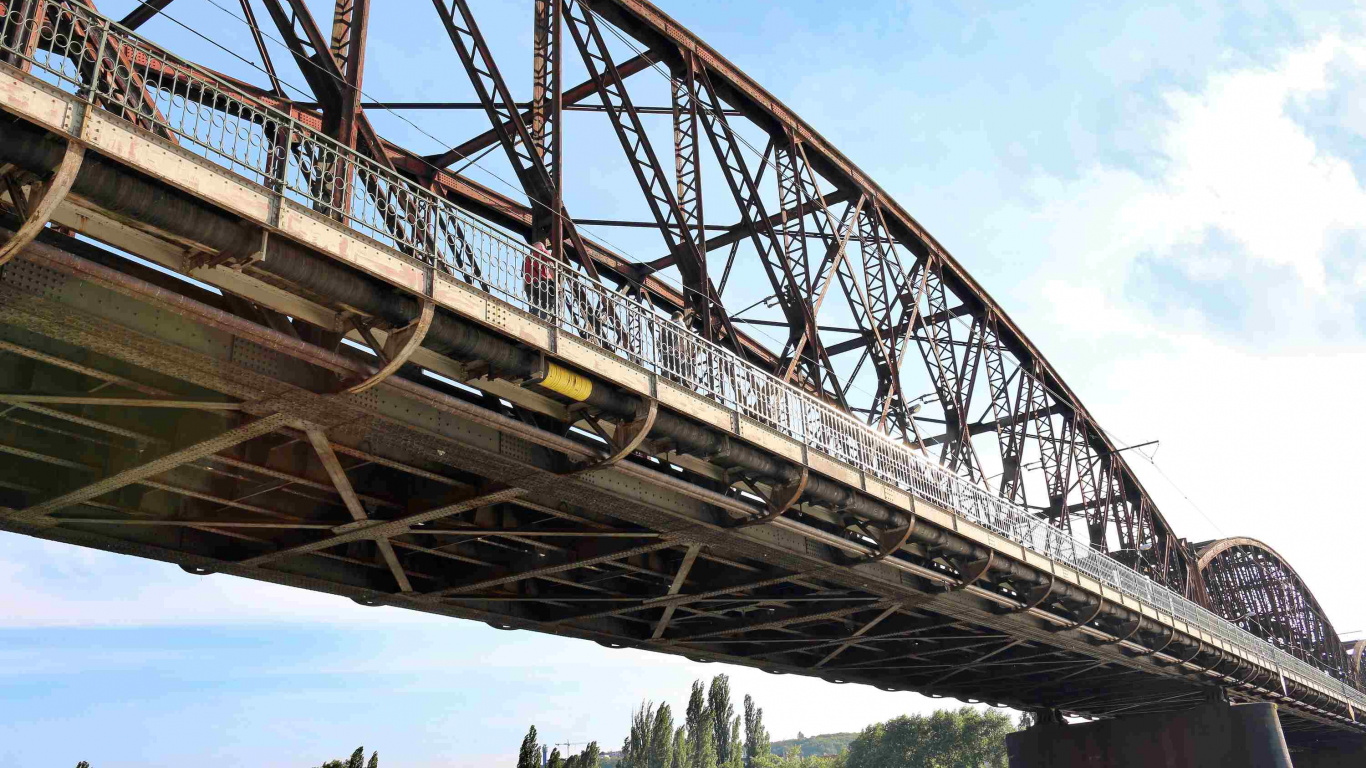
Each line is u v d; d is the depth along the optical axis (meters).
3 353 14.80
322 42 18.11
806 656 38.53
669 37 28.77
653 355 19.23
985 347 45.47
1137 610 40.31
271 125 19.17
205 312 12.90
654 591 28.08
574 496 19.69
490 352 16.00
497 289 16.14
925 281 39.34
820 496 23.39
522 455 18.23
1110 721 54.69
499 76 22.61
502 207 31.53
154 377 15.41
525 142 22.30
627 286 35.22
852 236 34.69
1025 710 57.84
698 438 19.97
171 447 16.42
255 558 21.83
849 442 24.59
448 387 17.39
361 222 14.09
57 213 12.09
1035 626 36.09
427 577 25.11
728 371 21.14
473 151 29.03
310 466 18.80
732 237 32.88
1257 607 79.44
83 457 17.98
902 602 29.91
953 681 46.75
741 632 33.25
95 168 11.49
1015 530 32.06
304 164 14.43
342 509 21.91
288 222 13.20
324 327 14.73
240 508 19.94
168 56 12.65
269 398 14.79
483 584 24.52
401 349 14.67
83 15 11.77
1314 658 81.81
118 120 11.65
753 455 21.27
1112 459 56.34
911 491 26.59
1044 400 50.94
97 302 12.68
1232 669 52.81
